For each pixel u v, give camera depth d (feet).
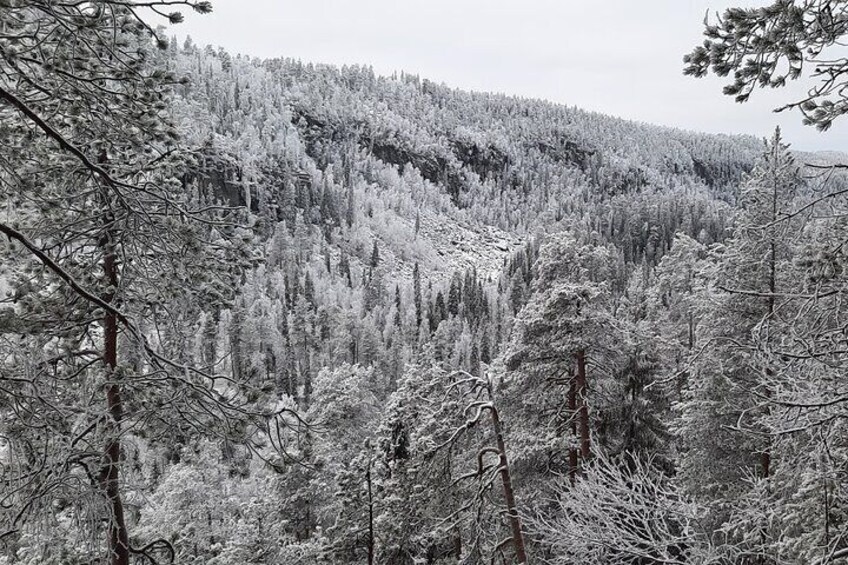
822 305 18.40
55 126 18.10
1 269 19.42
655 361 58.80
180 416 17.75
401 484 54.70
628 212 556.10
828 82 13.47
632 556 35.99
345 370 108.68
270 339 267.18
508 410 57.47
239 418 17.07
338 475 59.77
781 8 12.42
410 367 64.64
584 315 53.06
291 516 79.20
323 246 545.03
